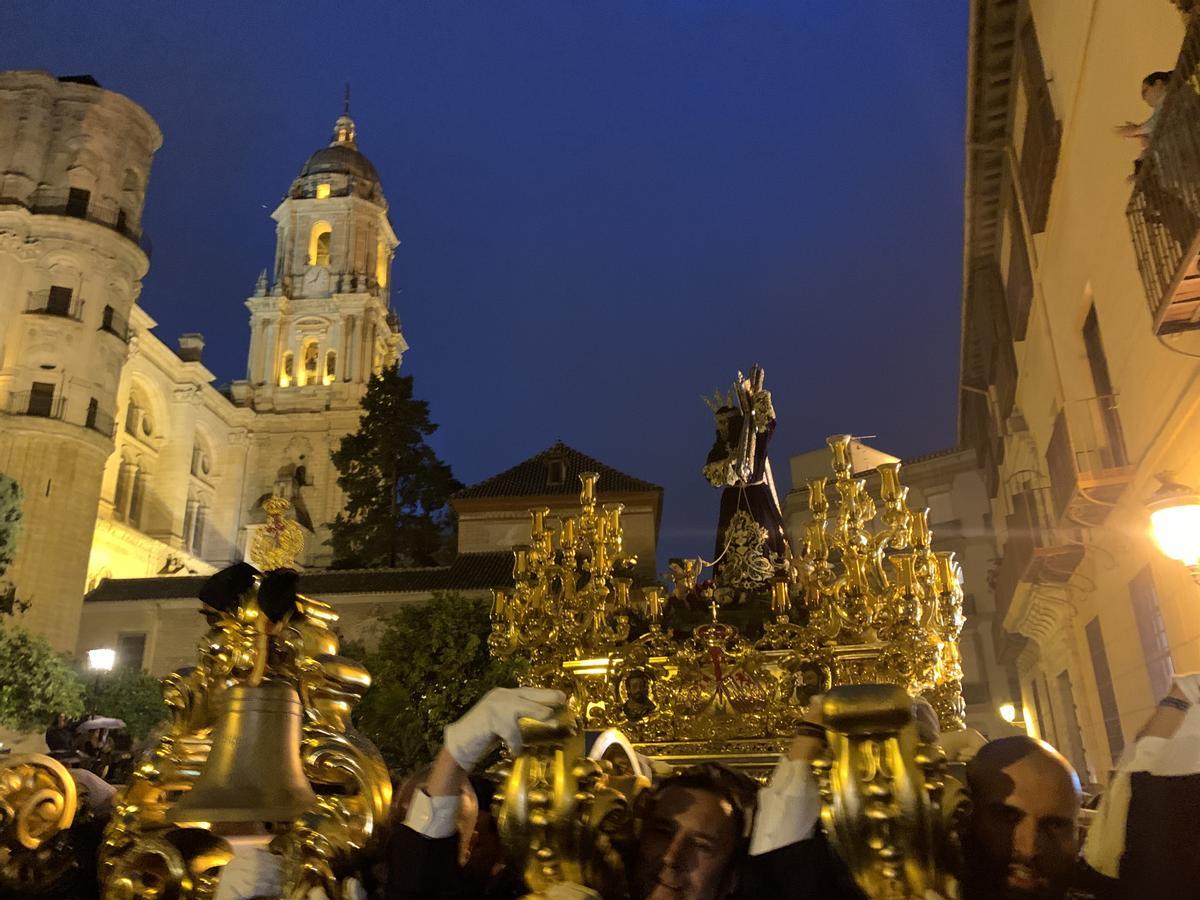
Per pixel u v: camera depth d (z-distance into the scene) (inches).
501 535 1311.5
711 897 78.5
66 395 1533.0
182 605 1433.3
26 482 1450.5
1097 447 506.0
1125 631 536.4
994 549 1251.2
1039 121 542.0
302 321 2677.2
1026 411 775.7
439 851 80.4
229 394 2568.9
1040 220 578.9
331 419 2522.1
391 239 2955.2
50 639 1389.0
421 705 745.0
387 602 1233.4
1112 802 78.1
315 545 2368.4
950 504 1352.1
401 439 1815.9
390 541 1706.4
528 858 71.7
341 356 2620.6
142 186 1764.3
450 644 760.3
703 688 183.8
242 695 100.0
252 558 119.0
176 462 2204.7
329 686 105.6
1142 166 309.6
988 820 75.6
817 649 180.5
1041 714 1038.4
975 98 633.6
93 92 1695.4
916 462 1384.1
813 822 73.0
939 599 185.0
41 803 111.9
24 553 1412.4
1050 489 666.2
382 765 98.5
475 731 76.8
